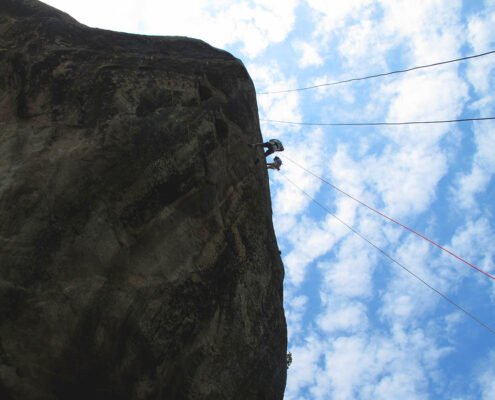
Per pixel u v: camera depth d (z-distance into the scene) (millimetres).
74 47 8008
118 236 6824
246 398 8258
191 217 7941
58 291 6105
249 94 10297
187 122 7945
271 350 9109
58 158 6609
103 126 7074
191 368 7312
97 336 6309
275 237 10523
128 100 7500
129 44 8836
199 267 7773
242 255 8914
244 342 8336
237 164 9414
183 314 7297
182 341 7238
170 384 7031
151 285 6930
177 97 8172
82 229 6496
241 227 9156
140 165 7168
